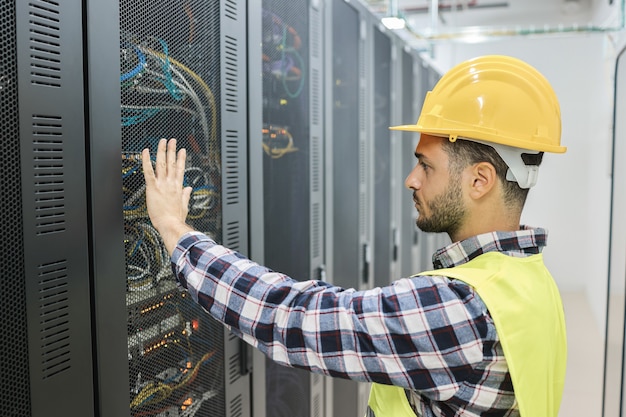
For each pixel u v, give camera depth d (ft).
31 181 3.23
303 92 7.12
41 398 3.33
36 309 3.28
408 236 13.67
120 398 3.94
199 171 4.86
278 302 3.37
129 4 4.00
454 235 3.70
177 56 4.56
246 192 5.62
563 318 3.83
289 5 6.65
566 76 22.97
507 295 3.25
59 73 3.40
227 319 3.44
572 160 23.20
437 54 24.31
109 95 3.77
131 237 4.16
